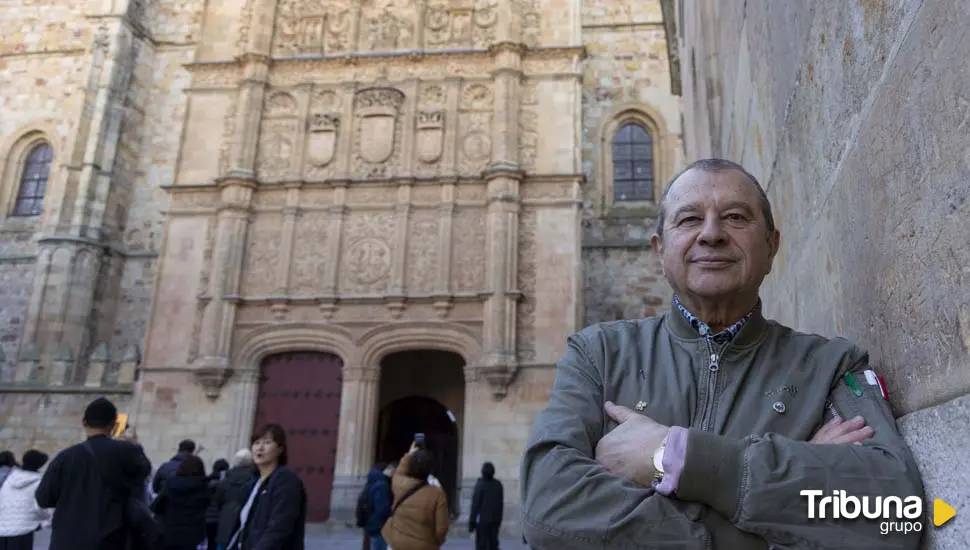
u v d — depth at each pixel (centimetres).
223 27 2464
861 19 191
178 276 2166
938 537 140
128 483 535
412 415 2511
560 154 2222
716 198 201
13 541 706
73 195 2631
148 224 2772
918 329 156
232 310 2105
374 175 2234
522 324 2069
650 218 2528
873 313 190
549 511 162
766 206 209
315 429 2061
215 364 2041
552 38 2350
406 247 2147
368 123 2292
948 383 140
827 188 236
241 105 2300
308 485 2019
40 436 2183
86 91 2739
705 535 150
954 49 133
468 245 2145
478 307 2077
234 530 527
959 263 134
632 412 180
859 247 200
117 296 2678
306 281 2150
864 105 190
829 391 178
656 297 2427
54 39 3028
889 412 167
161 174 2825
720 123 637
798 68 279
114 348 2620
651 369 194
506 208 2127
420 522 632
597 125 2664
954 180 135
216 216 2219
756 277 195
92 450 523
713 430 177
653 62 2719
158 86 2930
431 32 2422
